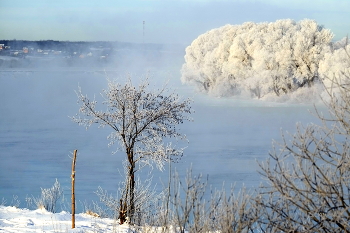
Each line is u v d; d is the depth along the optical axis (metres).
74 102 94.12
